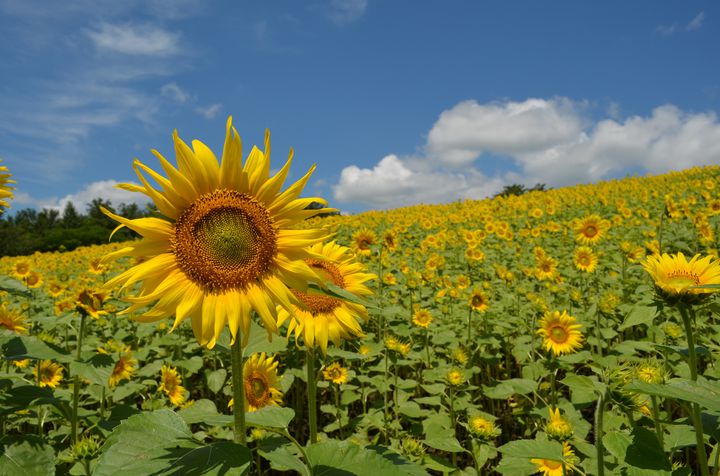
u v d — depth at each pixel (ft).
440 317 23.11
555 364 15.08
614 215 52.19
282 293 6.46
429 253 42.34
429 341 21.65
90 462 9.66
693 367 7.02
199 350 19.90
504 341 20.72
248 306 6.32
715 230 34.58
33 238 196.34
